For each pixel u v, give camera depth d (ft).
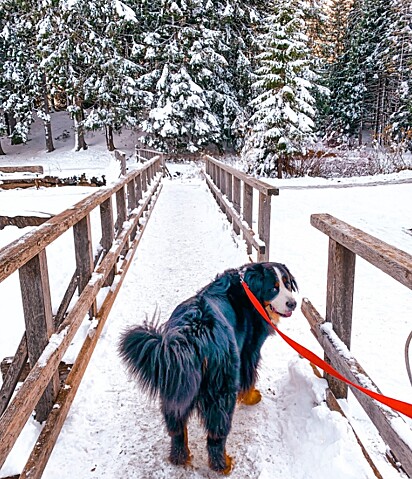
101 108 84.43
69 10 75.51
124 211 19.16
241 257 18.60
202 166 68.69
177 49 77.05
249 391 9.08
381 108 112.57
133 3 80.18
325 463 7.45
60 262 18.86
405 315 14.66
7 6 85.20
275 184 51.83
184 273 18.34
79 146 94.27
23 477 6.63
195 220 28.86
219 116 84.43
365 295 16.38
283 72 62.28
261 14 85.35
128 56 85.30
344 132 112.57
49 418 8.00
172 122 77.00
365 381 6.99
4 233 21.97
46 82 90.63
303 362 10.27
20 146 102.99
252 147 66.39
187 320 7.32
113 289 14.42
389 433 5.96
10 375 9.16
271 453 8.25
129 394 10.10
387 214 30.19
